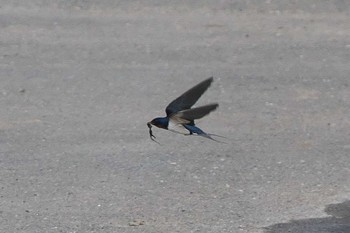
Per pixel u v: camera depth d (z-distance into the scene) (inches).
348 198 445.7
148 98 606.9
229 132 544.1
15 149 516.7
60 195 451.2
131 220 420.8
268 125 556.4
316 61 681.6
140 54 698.8
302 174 477.7
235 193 453.1
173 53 700.0
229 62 679.1
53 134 541.6
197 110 259.9
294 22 771.4
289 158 501.4
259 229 411.5
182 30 754.8
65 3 815.7
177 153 508.1
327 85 629.3
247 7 805.9
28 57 693.9
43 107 590.9
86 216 425.7
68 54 700.0
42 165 491.5
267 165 491.2
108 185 463.2
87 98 607.8
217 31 751.7
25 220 421.7
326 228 411.5
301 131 546.3
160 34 745.6
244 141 528.7
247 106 589.3
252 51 704.4
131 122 561.9
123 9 804.6
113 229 410.3
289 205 438.0
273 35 740.7
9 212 430.6
